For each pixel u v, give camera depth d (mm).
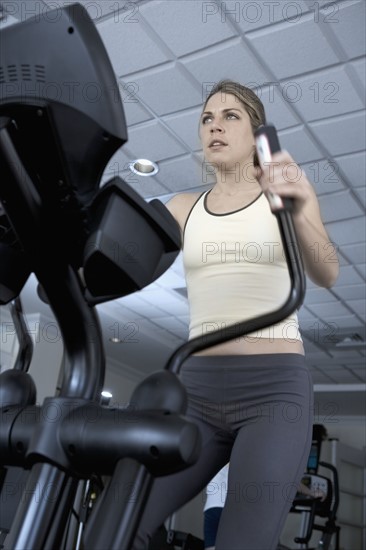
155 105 3223
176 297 5672
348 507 7793
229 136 1072
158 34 2740
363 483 8055
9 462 601
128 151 3645
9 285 670
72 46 546
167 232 603
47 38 553
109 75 552
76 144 558
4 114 571
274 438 896
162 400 538
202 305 1025
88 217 589
